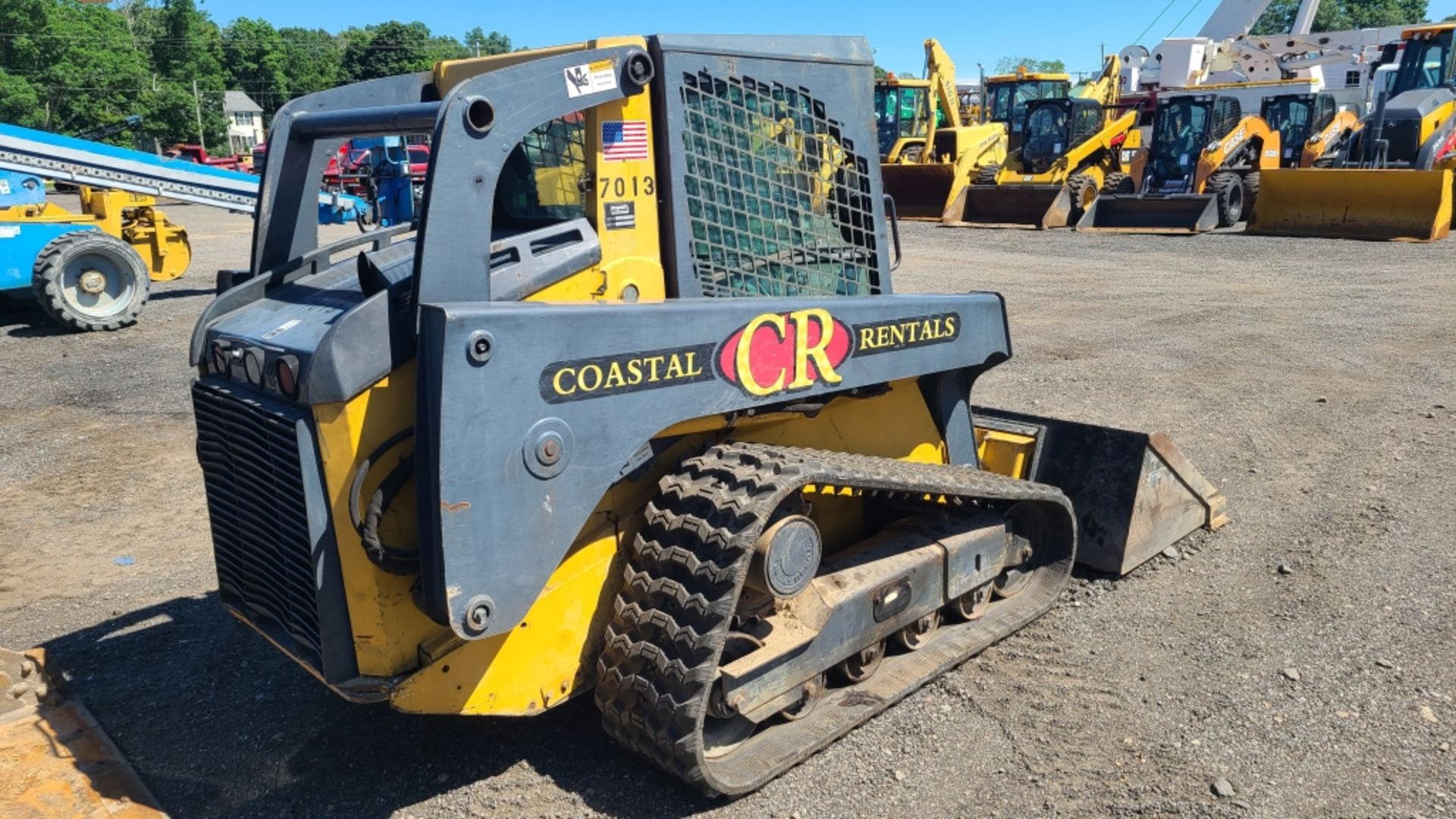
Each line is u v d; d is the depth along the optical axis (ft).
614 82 9.72
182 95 191.42
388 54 282.77
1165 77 84.74
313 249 11.75
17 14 173.17
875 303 11.50
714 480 10.05
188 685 12.70
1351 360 28.66
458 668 9.42
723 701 9.98
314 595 9.25
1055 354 29.99
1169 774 10.61
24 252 33.47
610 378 9.23
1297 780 10.50
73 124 178.50
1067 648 13.30
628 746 10.30
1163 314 35.73
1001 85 78.59
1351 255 48.19
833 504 12.97
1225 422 23.06
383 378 8.85
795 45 11.37
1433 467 19.81
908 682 12.04
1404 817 9.90
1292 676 12.42
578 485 9.18
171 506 18.93
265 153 11.15
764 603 10.76
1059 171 64.54
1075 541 14.33
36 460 21.40
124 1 252.62
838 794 10.35
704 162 10.57
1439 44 62.08
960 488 11.73
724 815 10.02
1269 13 224.74
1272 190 56.03
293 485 9.12
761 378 10.42
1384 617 13.88
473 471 8.49
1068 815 10.01
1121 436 15.23
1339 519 17.31
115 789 10.29
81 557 16.65
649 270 10.36
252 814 10.20
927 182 67.21
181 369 29.30
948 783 10.53
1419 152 56.70
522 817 10.04
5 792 10.16
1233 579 15.24
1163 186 65.26
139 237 41.86
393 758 11.08
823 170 11.77
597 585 10.19
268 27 290.56
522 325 8.59
